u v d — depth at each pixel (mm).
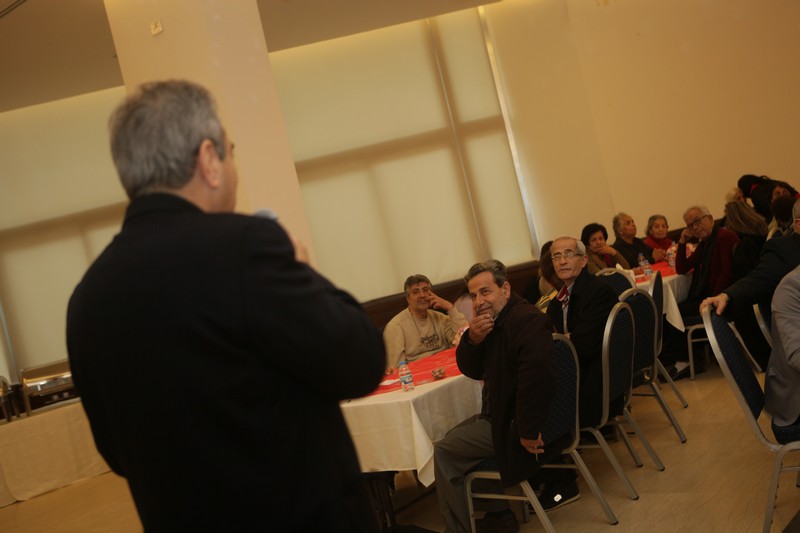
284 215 3855
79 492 6195
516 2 8102
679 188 8109
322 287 1090
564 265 3598
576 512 3252
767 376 2494
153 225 1088
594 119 8180
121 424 1083
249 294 1015
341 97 8055
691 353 5320
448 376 3404
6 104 7352
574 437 3008
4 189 8008
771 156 7973
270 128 3867
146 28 3965
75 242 8109
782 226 4590
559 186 8141
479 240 8141
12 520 5691
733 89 7980
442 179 8141
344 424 1165
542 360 2703
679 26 8023
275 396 1054
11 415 7051
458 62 8109
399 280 8086
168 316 1026
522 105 8125
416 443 2941
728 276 5262
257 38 3891
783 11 7875
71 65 6582
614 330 3246
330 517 1077
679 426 4035
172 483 1060
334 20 6918
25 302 8047
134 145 1106
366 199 8078
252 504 1038
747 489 3107
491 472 2932
